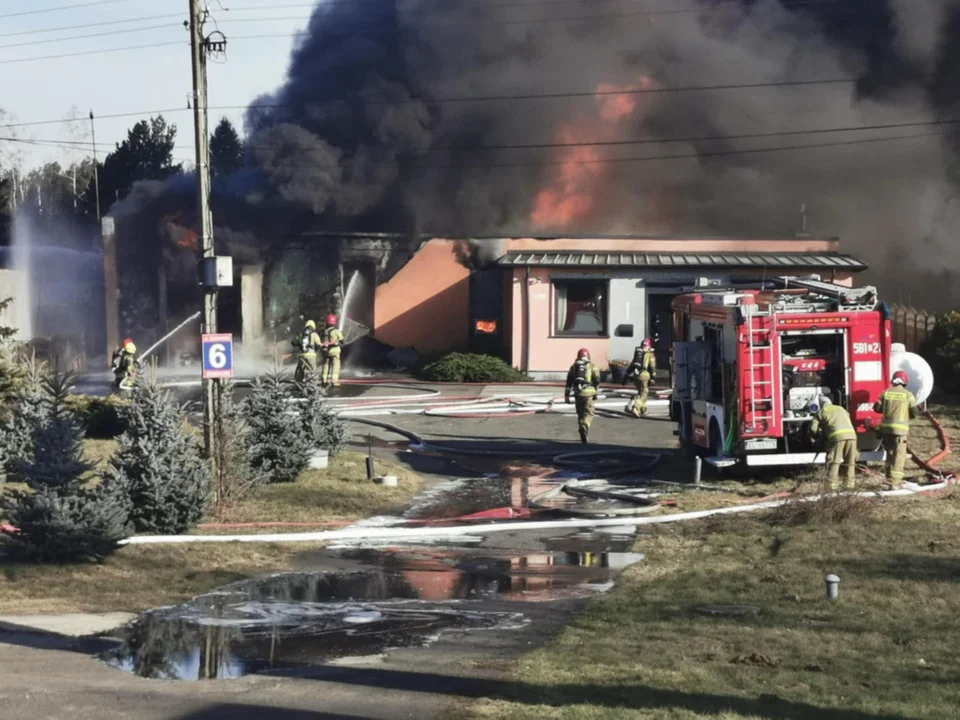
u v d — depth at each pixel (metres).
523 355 29.28
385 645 7.66
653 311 29.11
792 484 14.23
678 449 18.72
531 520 13.19
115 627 8.28
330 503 14.06
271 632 8.09
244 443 14.35
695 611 8.53
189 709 6.14
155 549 11.32
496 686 6.51
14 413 16.23
